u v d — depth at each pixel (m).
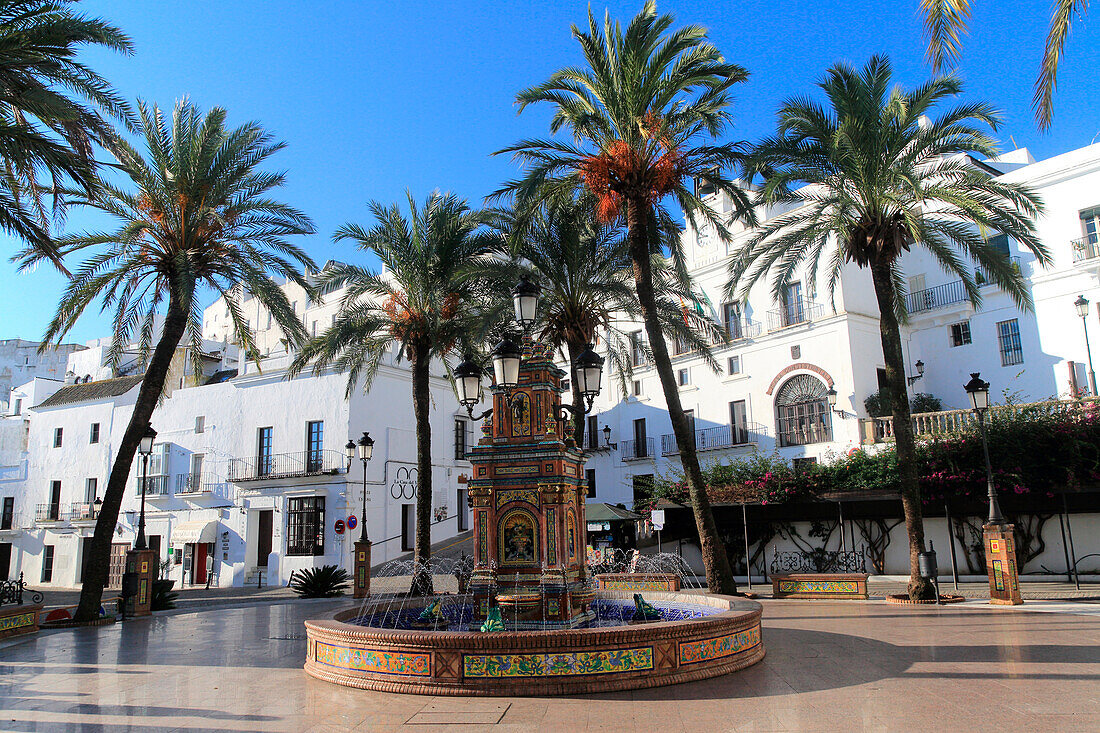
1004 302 26.50
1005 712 6.06
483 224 20.36
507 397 10.41
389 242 19.92
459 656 7.35
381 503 31.66
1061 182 25.34
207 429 35.16
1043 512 20.66
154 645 11.62
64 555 39.00
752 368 31.12
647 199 16.89
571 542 10.38
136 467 36.84
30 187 12.86
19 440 42.97
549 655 7.27
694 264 34.44
